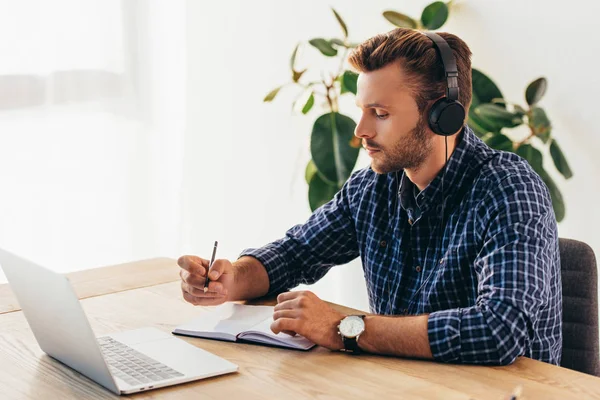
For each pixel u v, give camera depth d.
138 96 3.24
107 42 3.12
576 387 1.16
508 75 2.61
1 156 2.93
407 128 1.47
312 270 1.78
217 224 3.49
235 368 1.22
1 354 1.31
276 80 3.23
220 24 3.35
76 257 3.16
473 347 1.26
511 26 2.58
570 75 2.45
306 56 3.12
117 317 1.50
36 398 1.12
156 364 1.23
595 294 1.62
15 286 1.26
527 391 1.15
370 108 1.47
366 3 2.92
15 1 2.88
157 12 3.24
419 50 1.44
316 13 3.08
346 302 2.88
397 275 1.65
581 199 2.48
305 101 2.80
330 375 1.21
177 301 1.61
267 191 3.34
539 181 1.50
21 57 2.91
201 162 3.43
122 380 1.16
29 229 3.03
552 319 1.51
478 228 1.48
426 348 1.27
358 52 1.48
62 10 2.99
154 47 3.25
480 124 2.49
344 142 2.58
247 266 1.65
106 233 3.23
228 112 3.39
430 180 1.56
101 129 3.16
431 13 2.59
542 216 1.43
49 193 3.06
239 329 1.39
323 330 1.33
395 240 1.66
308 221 1.81
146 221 3.34
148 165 3.31
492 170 1.51
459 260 1.51
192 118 3.38
